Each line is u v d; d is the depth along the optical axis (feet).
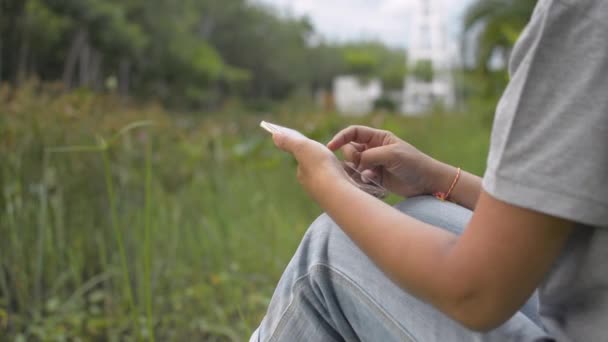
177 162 10.32
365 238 2.58
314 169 2.86
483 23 34.14
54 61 82.02
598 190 2.09
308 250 3.08
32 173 7.34
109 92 12.09
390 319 2.75
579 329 2.43
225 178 11.54
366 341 2.90
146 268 5.10
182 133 11.29
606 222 2.12
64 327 6.61
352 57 199.93
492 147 2.31
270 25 157.48
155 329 6.71
